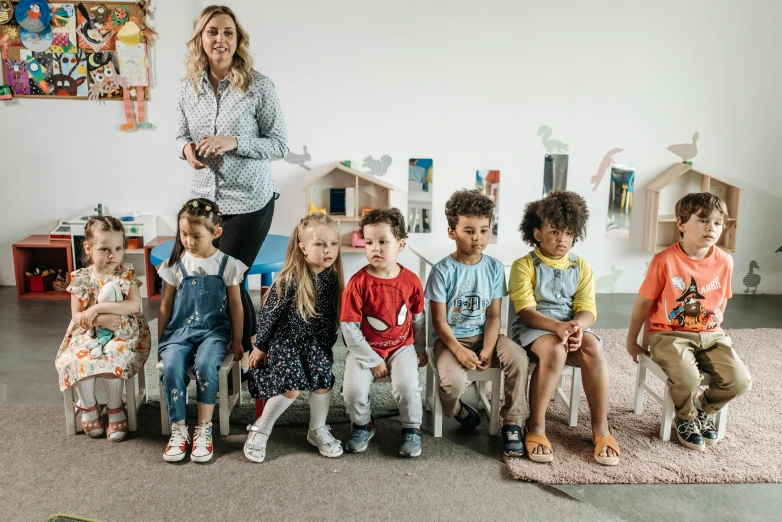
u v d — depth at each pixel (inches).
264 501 64.5
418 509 63.6
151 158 140.3
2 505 62.7
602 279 149.9
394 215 74.2
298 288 73.7
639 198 147.1
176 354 74.4
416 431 74.8
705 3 140.2
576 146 144.3
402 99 139.9
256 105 85.8
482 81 140.3
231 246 87.0
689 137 145.5
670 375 76.3
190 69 84.9
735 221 145.6
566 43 140.0
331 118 139.5
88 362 73.8
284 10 134.3
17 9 132.6
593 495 66.6
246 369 89.7
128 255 142.5
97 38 134.7
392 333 75.5
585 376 75.4
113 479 67.9
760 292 152.9
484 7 137.4
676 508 64.4
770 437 78.5
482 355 75.7
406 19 136.8
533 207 80.9
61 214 142.6
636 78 142.4
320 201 141.9
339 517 62.1
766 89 144.6
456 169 143.6
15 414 82.7
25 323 120.9
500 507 64.2
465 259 79.4
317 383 72.0
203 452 71.6
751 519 62.8
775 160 147.9
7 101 137.1
